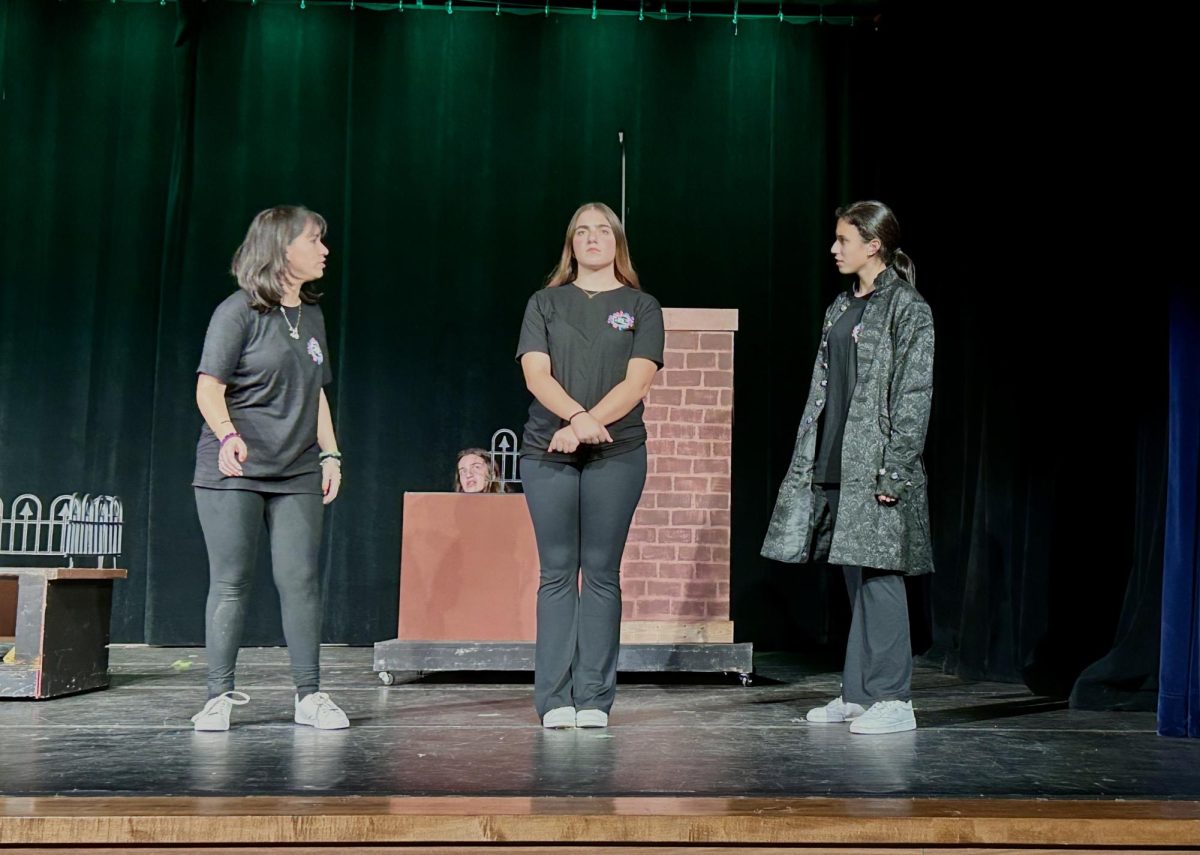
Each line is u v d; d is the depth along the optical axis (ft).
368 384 18.97
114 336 18.92
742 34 19.65
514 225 19.29
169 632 18.31
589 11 19.60
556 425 9.18
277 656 16.31
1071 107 12.77
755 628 18.79
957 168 16.07
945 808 6.32
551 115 19.47
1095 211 12.36
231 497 8.93
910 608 17.61
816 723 9.62
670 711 10.31
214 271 18.97
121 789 6.52
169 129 19.27
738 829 6.00
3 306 18.88
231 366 8.94
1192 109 9.90
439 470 18.93
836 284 19.30
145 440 18.85
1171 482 9.35
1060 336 13.16
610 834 5.97
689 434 12.76
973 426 15.51
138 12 19.38
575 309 9.41
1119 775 7.34
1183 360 9.30
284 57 19.42
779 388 19.11
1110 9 11.75
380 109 19.38
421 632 12.60
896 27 18.48
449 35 19.52
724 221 19.39
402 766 7.29
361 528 18.78
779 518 10.03
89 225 19.08
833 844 6.03
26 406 18.78
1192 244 9.37
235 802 6.23
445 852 5.94
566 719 9.10
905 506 9.32
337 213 19.29
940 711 10.81
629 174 19.39
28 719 9.42
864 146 19.45
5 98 19.12
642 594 12.71
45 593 10.68
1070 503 12.95
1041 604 13.17
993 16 14.85
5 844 5.78
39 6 19.29
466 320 19.13
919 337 9.46
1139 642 10.99
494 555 12.68
